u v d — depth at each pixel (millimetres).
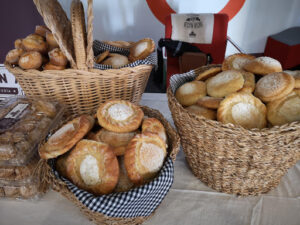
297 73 781
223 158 653
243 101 672
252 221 662
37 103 828
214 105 708
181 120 678
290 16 2678
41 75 853
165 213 688
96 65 940
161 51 2141
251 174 663
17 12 1898
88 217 640
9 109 793
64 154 652
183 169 847
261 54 2990
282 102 677
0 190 697
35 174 679
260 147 585
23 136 676
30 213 679
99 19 2707
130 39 2869
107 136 688
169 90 802
